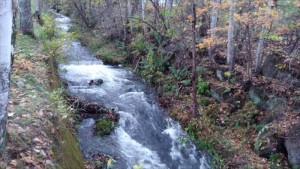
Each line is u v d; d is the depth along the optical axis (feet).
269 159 28.45
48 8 106.73
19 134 14.40
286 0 36.68
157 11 52.70
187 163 29.14
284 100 31.40
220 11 40.34
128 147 28.17
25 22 38.81
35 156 13.52
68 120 24.34
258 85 34.63
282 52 35.99
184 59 44.34
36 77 24.18
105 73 47.75
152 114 35.73
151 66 46.70
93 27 80.02
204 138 31.48
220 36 44.04
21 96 19.42
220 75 39.78
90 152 24.76
